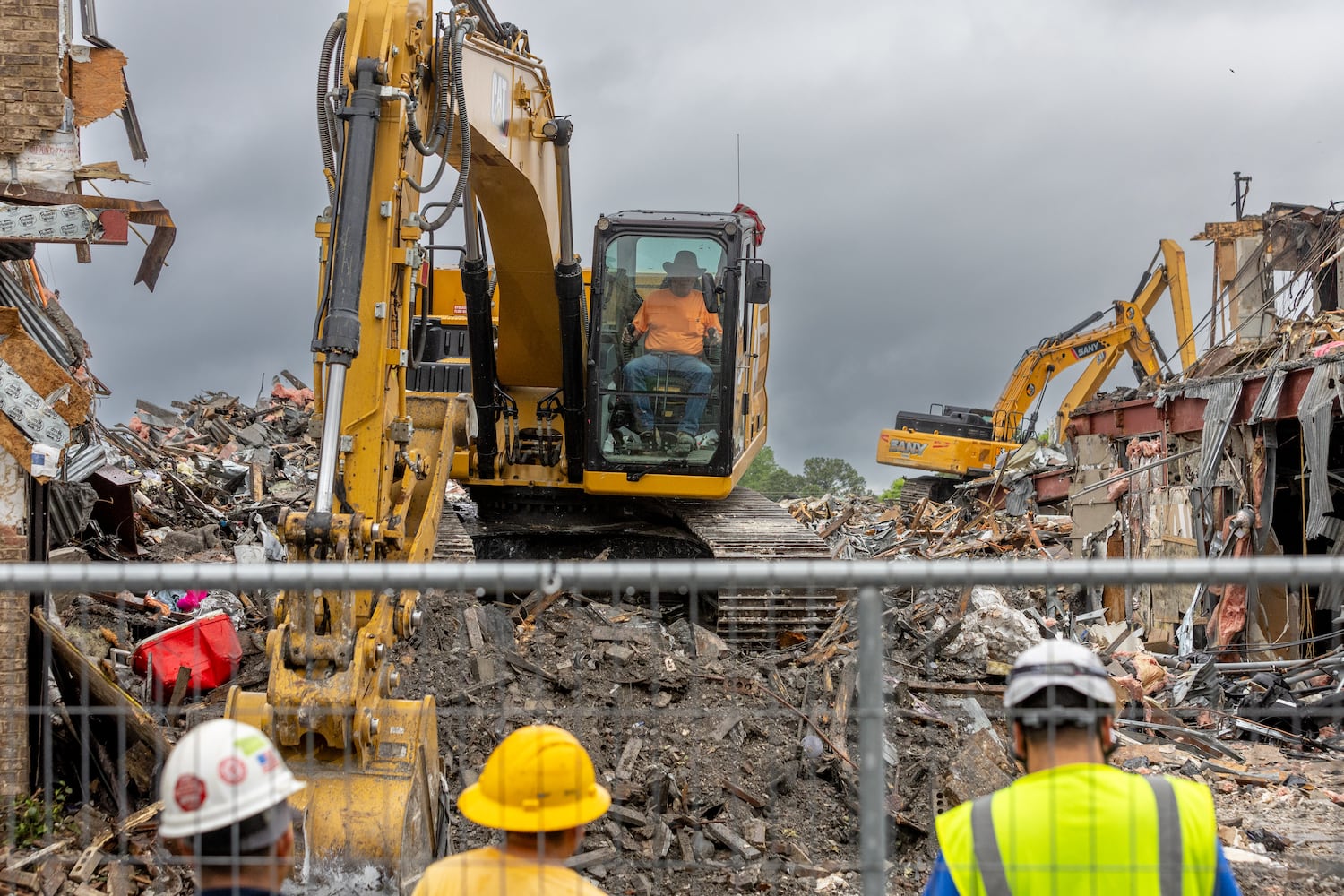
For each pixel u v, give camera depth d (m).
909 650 11.17
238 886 2.88
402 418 6.99
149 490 15.31
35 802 6.38
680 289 12.02
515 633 9.73
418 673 9.02
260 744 3.00
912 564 2.94
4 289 7.40
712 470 12.09
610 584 2.98
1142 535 19.77
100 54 7.25
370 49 7.14
